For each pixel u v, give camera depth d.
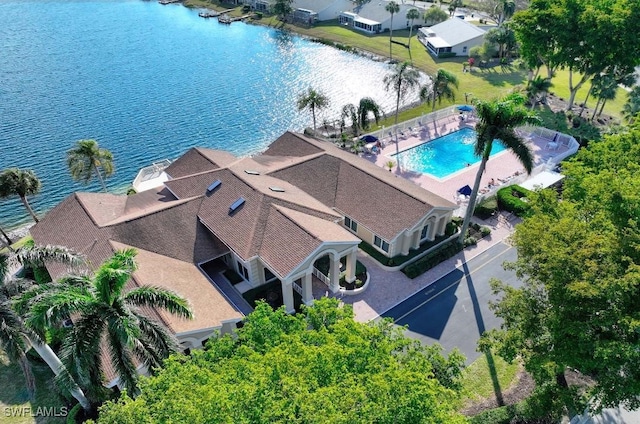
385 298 37.19
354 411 16.67
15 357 21.30
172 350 23.11
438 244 42.38
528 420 26.58
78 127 68.69
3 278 21.67
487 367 31.16
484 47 90.88
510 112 35.16
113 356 22.14
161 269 33.25
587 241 23.95
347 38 109.50
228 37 112.31
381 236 39.38
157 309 28.66
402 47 103.44
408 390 17.84
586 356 23.03
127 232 35.44
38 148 62.84
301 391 17.30
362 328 22.00
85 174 46.88
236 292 37.09
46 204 52.88
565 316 23.70
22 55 96.62
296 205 38.47
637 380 21.84
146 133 67.81
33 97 77.75
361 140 60.41
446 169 56.53
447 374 23.45
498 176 54.56
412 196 40.66
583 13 61.25
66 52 99.25
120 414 18.36
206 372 20.11
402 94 78.00
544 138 63.69
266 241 35.25
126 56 98.00
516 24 68.56
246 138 67.44
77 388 24.75
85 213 37.69
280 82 86.69
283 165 46.34
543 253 25.02
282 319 24.27
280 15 123.94
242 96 80.75
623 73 65.81
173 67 93.00
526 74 86.94
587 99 71.88
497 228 45.59
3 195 41.03
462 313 35.72
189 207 39.22
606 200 28.08
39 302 20.33
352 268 37.47
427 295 37.50
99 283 21.25
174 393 18.19
